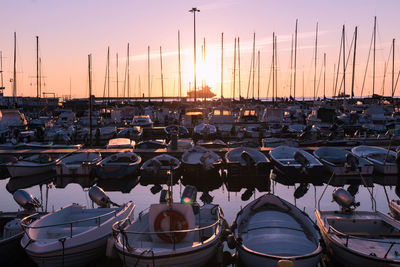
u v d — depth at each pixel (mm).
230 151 24406
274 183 22141
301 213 12750
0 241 10375
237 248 10766
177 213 10453
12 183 21984
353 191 20016
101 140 34938
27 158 24297
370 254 9594
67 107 63969
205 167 21875
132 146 28531
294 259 9312
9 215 12805
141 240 10852
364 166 22219
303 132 31891
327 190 20188
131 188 20859
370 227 11633
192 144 28875
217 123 38000
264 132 34062
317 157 24062
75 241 10367
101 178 22281
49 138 32844
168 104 71625
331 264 10953
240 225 11984
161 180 22000
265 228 11930
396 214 14195
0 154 26625
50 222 11750
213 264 10875
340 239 10523
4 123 38000
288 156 24484
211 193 19859
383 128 36312
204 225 12055
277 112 40719
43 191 20078
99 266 11086
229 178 21969
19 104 65375
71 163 23969
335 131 34219
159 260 9492
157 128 39031
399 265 9195
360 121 40688
